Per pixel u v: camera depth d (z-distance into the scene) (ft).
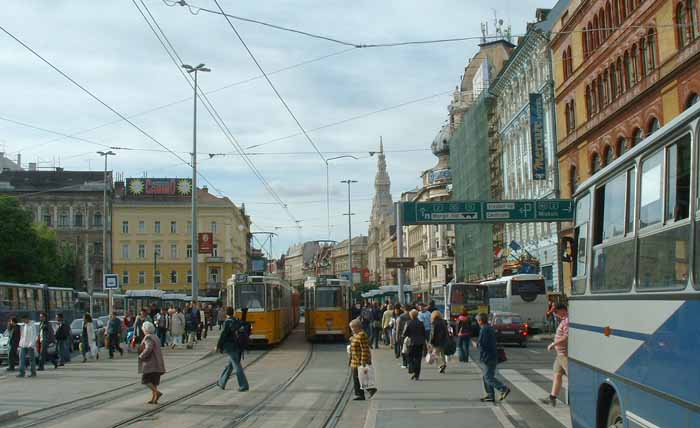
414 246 429.38
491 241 223.71
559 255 164.14
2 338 102.42
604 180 29.43
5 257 210.18
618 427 26.40
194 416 48.75
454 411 48.21
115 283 108.37
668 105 110.11
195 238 127.85
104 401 56.90
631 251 25.20
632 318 24.50
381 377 71.05
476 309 154.61
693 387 18.92
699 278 19.04
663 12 112.06
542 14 190.90
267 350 118.21
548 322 146.20
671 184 21.58
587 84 147.23
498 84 218.79
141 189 346.95
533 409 48.70
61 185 342.64
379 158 630.33
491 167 228.02
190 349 114.21
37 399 58.13
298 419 47.50
